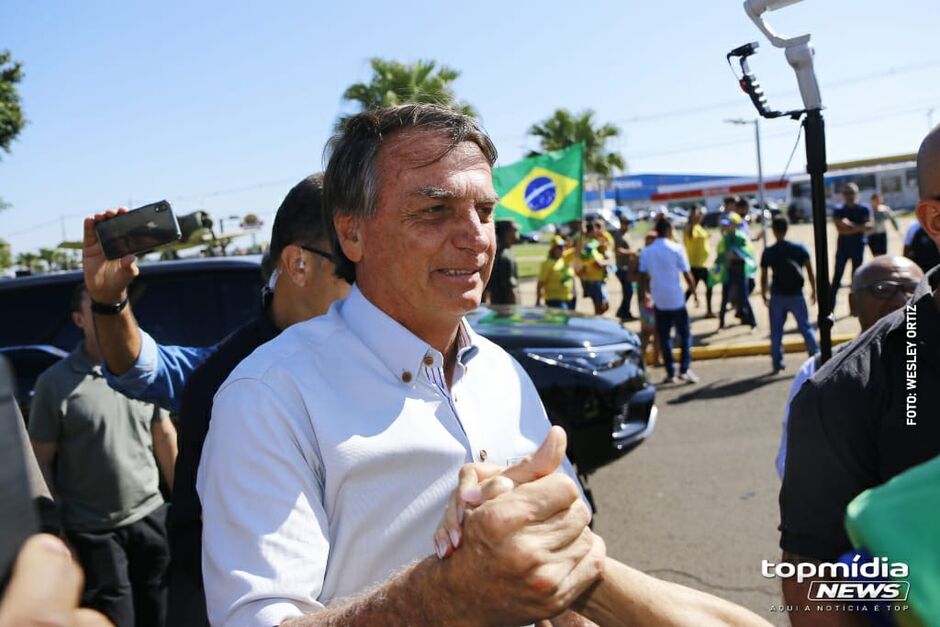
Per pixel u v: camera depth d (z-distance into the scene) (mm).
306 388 1392
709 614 1137
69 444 2928
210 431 1412
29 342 4426
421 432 1429
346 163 1519
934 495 588
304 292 2113
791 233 27344
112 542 2971
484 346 1689
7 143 14375
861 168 46062
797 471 1479
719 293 14984
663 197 65688
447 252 1474
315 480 1353
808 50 2396
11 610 588
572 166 10266
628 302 12656
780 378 7953
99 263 2182
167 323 4426
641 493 5055
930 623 563
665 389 7934
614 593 1105
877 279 2533
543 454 1068
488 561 975
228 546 1264
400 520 1389
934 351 1398
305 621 1136
